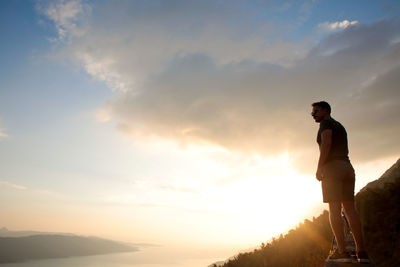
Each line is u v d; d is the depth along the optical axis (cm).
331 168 374
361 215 805
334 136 384
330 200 367
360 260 324
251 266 1215
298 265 980
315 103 429
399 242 652
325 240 1019
